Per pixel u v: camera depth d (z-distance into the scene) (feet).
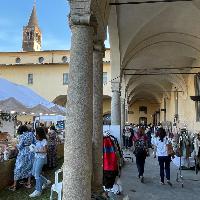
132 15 37.88
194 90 60.64
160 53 55.83
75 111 16.40
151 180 31.58
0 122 51.57
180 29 44.21
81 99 16.51
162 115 114.32
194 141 38.60
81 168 16.01
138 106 149.69
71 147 16.17
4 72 117.08
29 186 27.14
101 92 23.06
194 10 38.01
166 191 26.45
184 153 39.09
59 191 19.83
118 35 40.88
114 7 33.09
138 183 29.91
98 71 22.90
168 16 39.83
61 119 77.25
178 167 41.60
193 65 59.77
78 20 16.83
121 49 43.65
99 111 22.80
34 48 194.70
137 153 31.55
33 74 115.96
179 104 77.05
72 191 15.83
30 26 195.52
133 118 149.38
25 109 29.66
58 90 114.21
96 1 17.95
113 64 45.06
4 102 25.20
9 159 28.37
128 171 37.63
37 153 24.71
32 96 32.01
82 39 16.93
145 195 24.84
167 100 99.71
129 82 73.00
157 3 35.94
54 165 38.83
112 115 47.50
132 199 23.45
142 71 69.15
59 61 117.50
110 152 24.29
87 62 16.89
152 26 42.39
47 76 115.24
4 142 33.65
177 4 36.63
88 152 16.33
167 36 46.88
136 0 34.60
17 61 120.78
